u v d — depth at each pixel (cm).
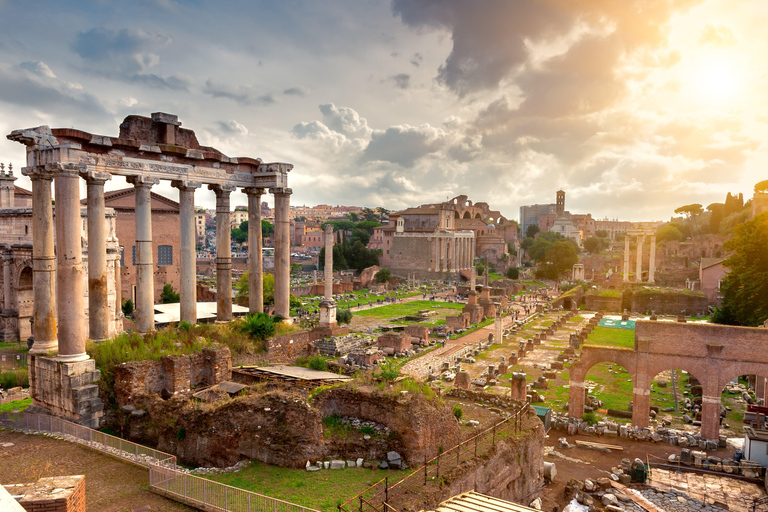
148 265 3381
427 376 5878
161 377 2884
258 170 4175
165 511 1906
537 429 3056
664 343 4244
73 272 2742
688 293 11631
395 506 1925
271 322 3884
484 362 6869
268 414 2333
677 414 4775
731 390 5469
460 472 2277
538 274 19888
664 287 13100
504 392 5312
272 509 1873
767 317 6397
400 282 18200
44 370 2816
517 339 8556
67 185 2720
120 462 2334
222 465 2355
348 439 2369
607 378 6047
